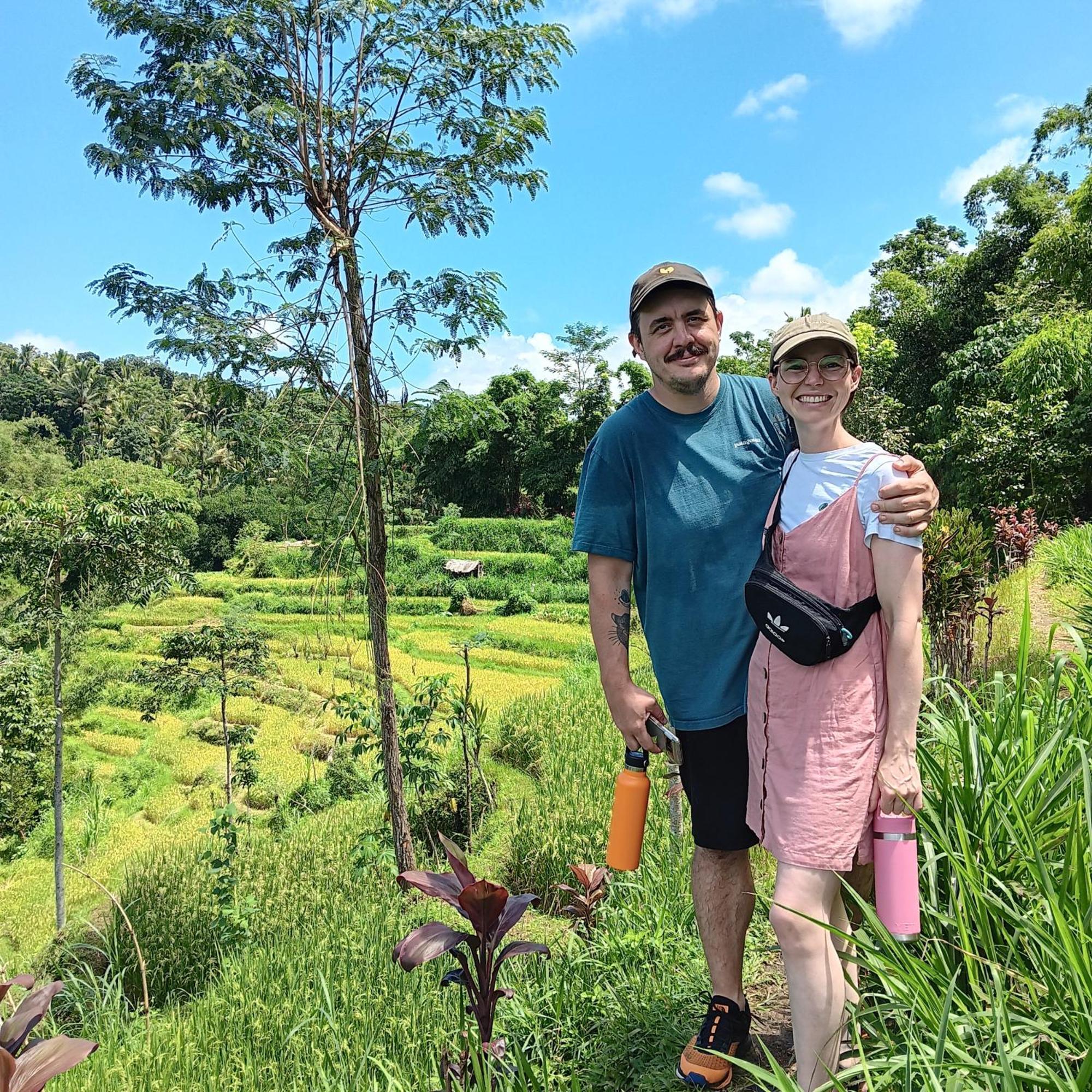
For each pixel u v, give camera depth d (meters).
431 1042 3.13
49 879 14.02
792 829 1.79
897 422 25.47
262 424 5.63
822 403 1.87
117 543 12.85
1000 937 1.82
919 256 35.91
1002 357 22.12
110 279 5.28
